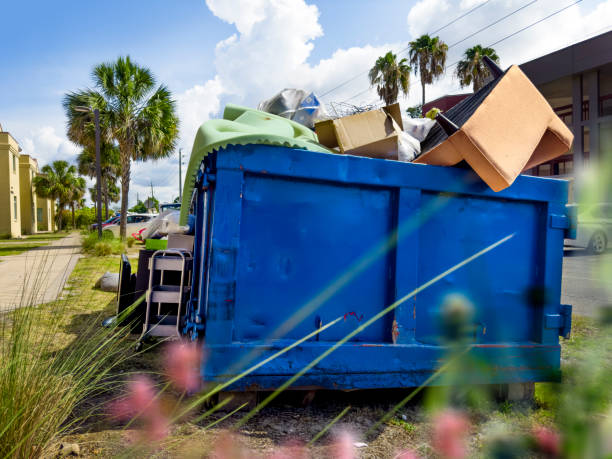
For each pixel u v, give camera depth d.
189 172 2.84
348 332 2.86
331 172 2.79
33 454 2.00
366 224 2.90
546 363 3.06
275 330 2.75
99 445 2.29
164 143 20.98
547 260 3.18
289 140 2.68
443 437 1.89
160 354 3.89
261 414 2.74
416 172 2.92
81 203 59.78
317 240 2.82
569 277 7.87
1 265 11.26
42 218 60.34
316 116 3.87
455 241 3.05
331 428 2.58
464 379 2.88
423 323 2.95
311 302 2.80
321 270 2.83
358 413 2.80
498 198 3.12
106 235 17.81
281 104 3.92
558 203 3.21
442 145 2.80
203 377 2.61
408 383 2.84
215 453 2.22
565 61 22.41
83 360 2.55
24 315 2.28
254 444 2.36
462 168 3.01
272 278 2.75
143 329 3.97
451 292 3.02
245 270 2.71
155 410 2.71
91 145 20.72
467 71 32.44
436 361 2.89
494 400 3.01
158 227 5.75
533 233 3.23
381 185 2.88
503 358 2.97
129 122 19.92
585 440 0.74
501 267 3.14
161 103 20.25
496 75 3.15
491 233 3.13
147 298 3.91
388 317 2.92
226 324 2.63
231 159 2.64
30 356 2.29
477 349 2.93
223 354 2.63
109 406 2.78
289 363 2.71
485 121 2.68
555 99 26.05
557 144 2.90
